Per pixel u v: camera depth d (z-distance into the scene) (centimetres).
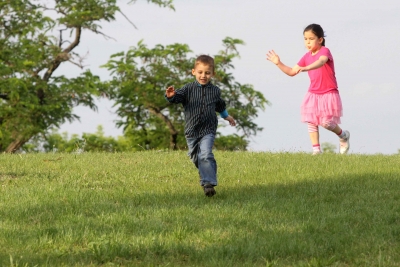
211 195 1099
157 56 5550
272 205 1059
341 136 1819
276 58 1368
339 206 1059
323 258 753
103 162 1622
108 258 741
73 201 1068
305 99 1805
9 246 784
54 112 5041
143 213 980
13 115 4781
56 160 1658
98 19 5219
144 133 5688
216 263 725
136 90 5338
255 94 5581
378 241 820
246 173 1414
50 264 707
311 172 1414
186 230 859
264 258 752
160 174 1422
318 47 1758
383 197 1143
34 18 5184
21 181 1312
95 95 5000
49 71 5216
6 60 5119
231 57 5478
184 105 1123
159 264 734
